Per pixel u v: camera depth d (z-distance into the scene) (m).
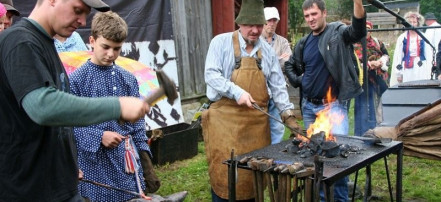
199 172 5.07
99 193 2.67
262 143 3.33
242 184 3.29
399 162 3.13
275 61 3.48
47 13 1.69
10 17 3.25
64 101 1.44
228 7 7.14
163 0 6.21
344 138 3.29
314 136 2.89
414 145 3.73
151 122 5.86
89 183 2.66
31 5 4.79
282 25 8.67
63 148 1.83
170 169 5.21
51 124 1.45
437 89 4.50
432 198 4.25
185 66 6.85
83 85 2.65
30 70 1.51
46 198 1.76
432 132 3.64
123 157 2.73
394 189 4.52
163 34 6.25
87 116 1.45
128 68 3.88
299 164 2.48
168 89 1.60
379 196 4.29
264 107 3.35
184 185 4.64
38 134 1.71
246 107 3.26
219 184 3.35
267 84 3.47
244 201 3.44
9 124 1.67
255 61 3.28
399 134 3.74
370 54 5.12
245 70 3.25
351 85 3.77
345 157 2.74
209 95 3.38
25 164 1.70
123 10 5.66
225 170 3.32
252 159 2.68
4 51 1.56
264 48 3.39
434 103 3.61
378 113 4.93
